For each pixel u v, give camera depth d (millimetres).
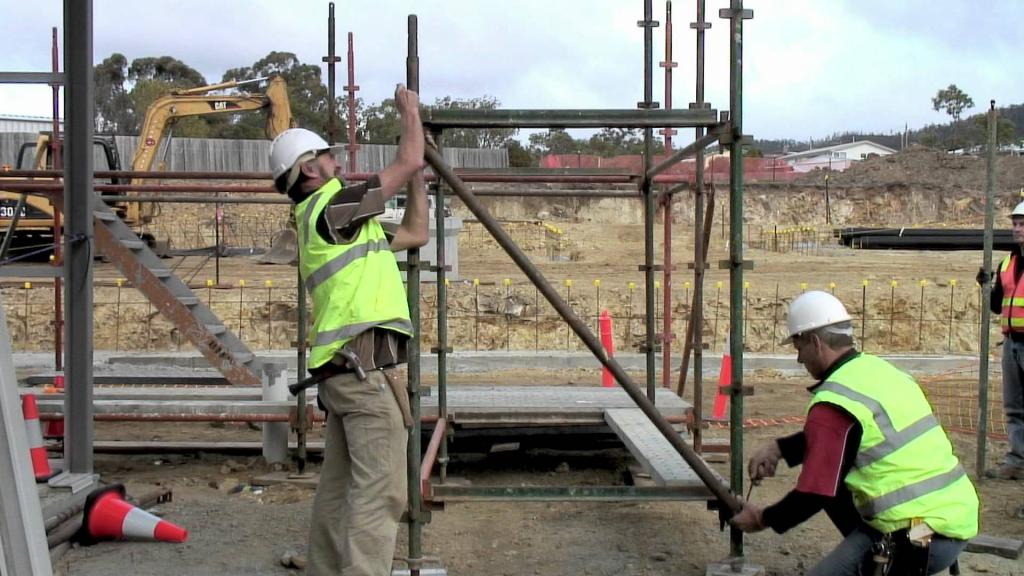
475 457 7973
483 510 6289
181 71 63375
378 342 4125
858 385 3762
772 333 15961
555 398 7582
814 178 41906
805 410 9875
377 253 4199
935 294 16984
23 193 7465
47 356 12516
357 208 4098
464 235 26375
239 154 41094
